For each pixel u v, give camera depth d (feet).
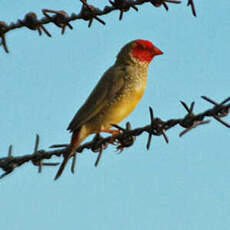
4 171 36.88
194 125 27.17
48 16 36.17
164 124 31.86
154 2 33.35
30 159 36.88
